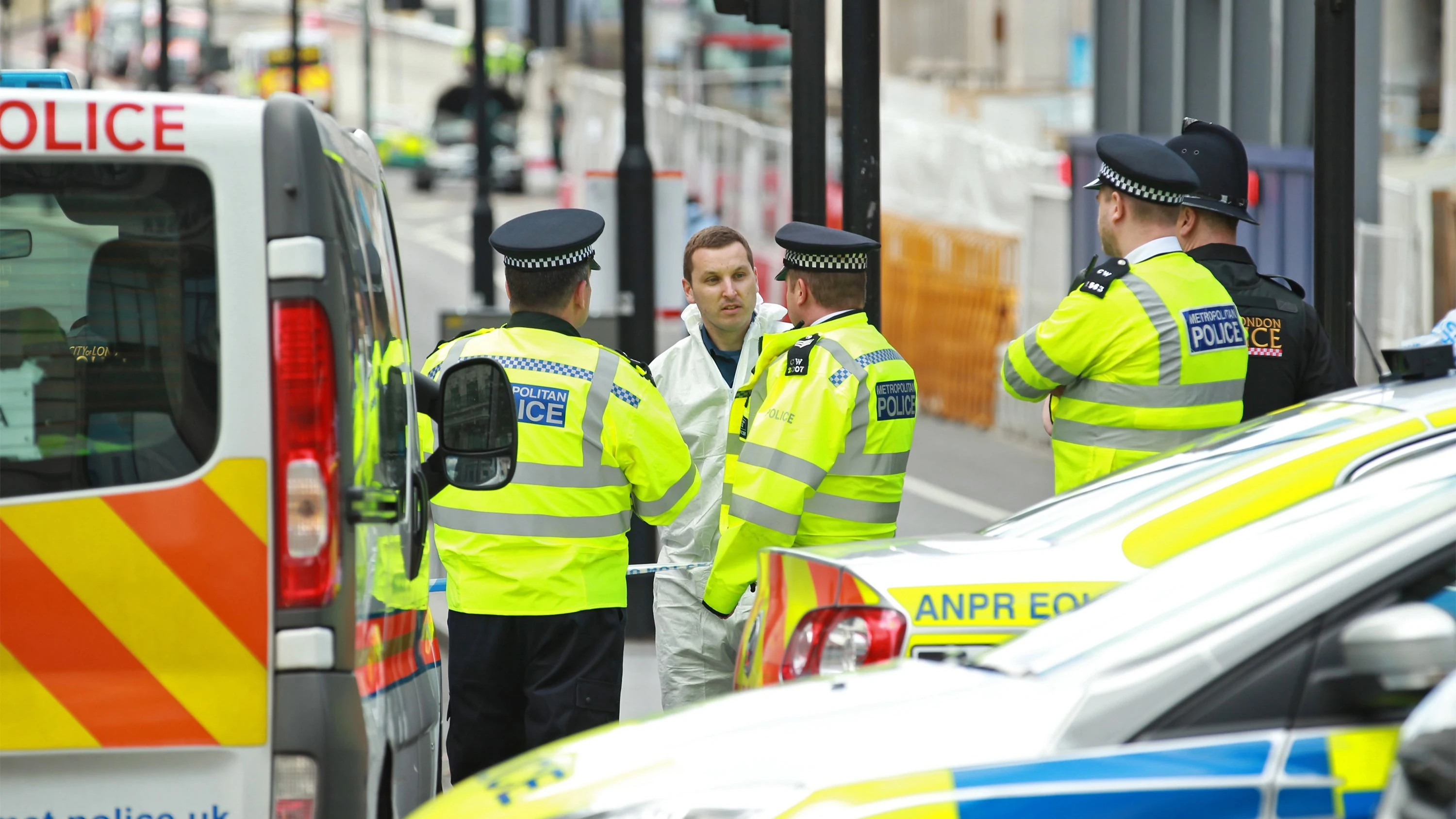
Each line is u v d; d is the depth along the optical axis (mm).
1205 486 15508
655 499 19953
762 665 15203
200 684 13508
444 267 107688
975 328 64938
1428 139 81875
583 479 19578
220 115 13656
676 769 11461
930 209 70812
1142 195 19953
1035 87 111438
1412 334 47219
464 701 20031
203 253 13625
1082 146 53938
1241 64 63031
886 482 20047
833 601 14531
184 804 13570
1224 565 12000
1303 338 21750
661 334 85812
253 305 13578
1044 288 59031
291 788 13539
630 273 37094
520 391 19500
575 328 20203
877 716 11586
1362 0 51656
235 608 13516
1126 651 11367
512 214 133125
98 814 13562
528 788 11953
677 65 144125
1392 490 12625
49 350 13602
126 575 13484
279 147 13656
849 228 24719
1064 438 20188
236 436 13531
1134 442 19641
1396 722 10898
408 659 16453
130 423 13594
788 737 11547
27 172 13570
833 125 85812
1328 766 10820
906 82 101875
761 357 20484
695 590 22469
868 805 10859
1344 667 11023
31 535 13430
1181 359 19484
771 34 157125
